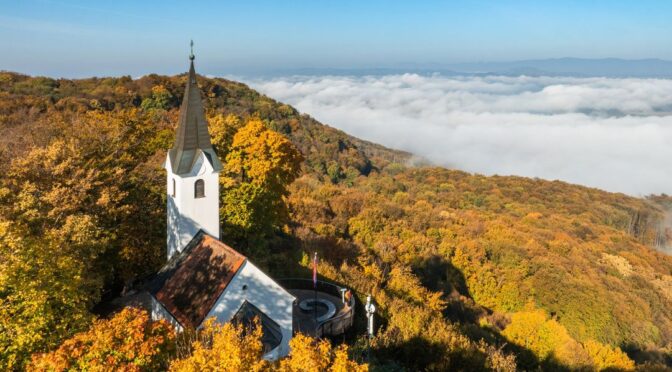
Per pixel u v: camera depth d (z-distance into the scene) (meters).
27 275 20.67
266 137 43.78
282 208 46.97
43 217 26.59
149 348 17.56
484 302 75.50
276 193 45.53
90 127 38.88
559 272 78.50
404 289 51.69
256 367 15.77
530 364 49.69
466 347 32.47
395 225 87.50
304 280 38.75
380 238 79.06
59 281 21.11
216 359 16.03
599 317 67.94
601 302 70.06
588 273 84.50
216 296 25.70
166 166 31.12
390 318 36.41
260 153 43.25
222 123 48.84
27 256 20.91
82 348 17.08
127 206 31.52
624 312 70.12
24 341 19.00
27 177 28.92
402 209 102.31
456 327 39.78
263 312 27.52
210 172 31.50
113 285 36.41
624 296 76.12
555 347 50.50
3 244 20.97
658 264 106.38
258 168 42.91
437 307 52.97
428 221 98.38
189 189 30.98
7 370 18.45
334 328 32.56
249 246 42.56
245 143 43.72
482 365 31.53
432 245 82.81
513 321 54.03
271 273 40.44
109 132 38.75
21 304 19.72
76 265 23.44
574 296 71.38
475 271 77.69
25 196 26.16
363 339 31.09
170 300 27.84
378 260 65.00
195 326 25.19
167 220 33.31
